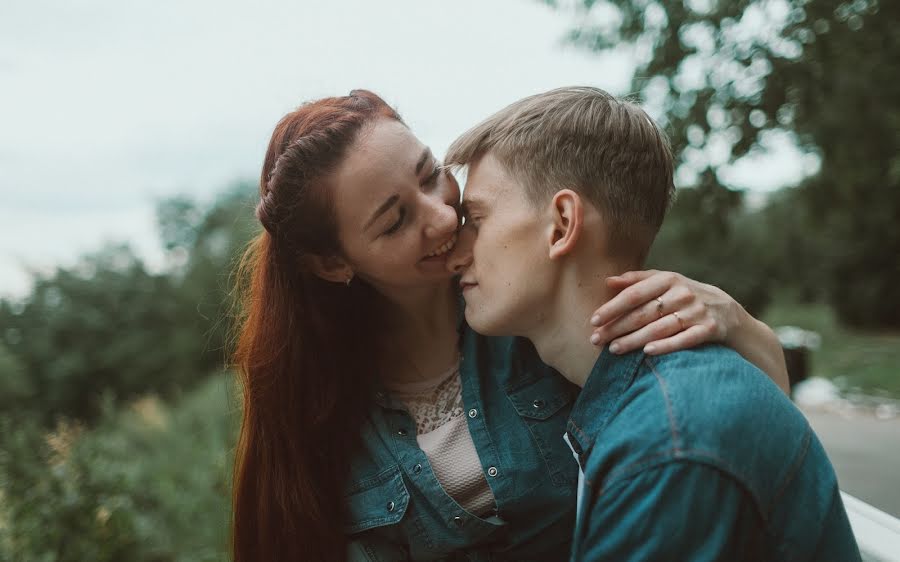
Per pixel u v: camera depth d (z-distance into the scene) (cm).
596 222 102
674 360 93
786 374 112
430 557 122
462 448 123
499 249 105
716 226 705
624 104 110
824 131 847
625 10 673
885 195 1075
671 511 80
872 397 817
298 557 129
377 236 110
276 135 118
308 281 128
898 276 1811
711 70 634
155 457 545
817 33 594
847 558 88
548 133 103
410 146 110
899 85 737
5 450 362
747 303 2012
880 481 467
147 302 2655
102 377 2519
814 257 2170
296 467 127
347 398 129
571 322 104
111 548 324
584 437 100
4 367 1931
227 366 150
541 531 119
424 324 128
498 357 129
